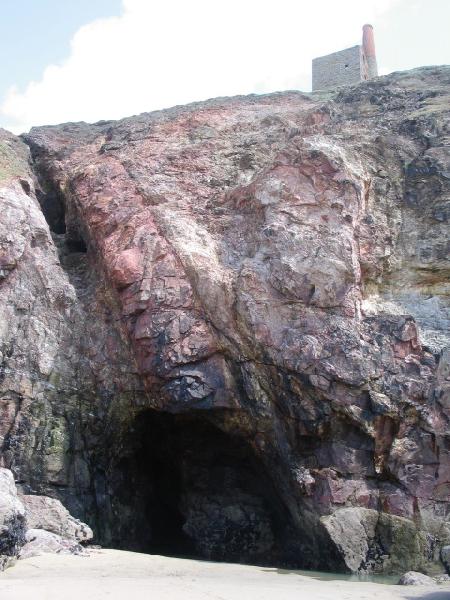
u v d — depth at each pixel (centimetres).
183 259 1648
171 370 1562
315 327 1503
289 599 898
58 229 2175
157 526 1784
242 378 1535
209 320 1584
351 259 1551
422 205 1688
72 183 2020
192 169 1944
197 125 2191
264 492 1666
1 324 1681
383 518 1355
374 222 1650
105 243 1792
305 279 1544
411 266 1633
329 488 1394
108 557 1275
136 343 1633
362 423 1412
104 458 1681
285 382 1487
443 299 1595
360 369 1438
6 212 1798
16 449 1578
